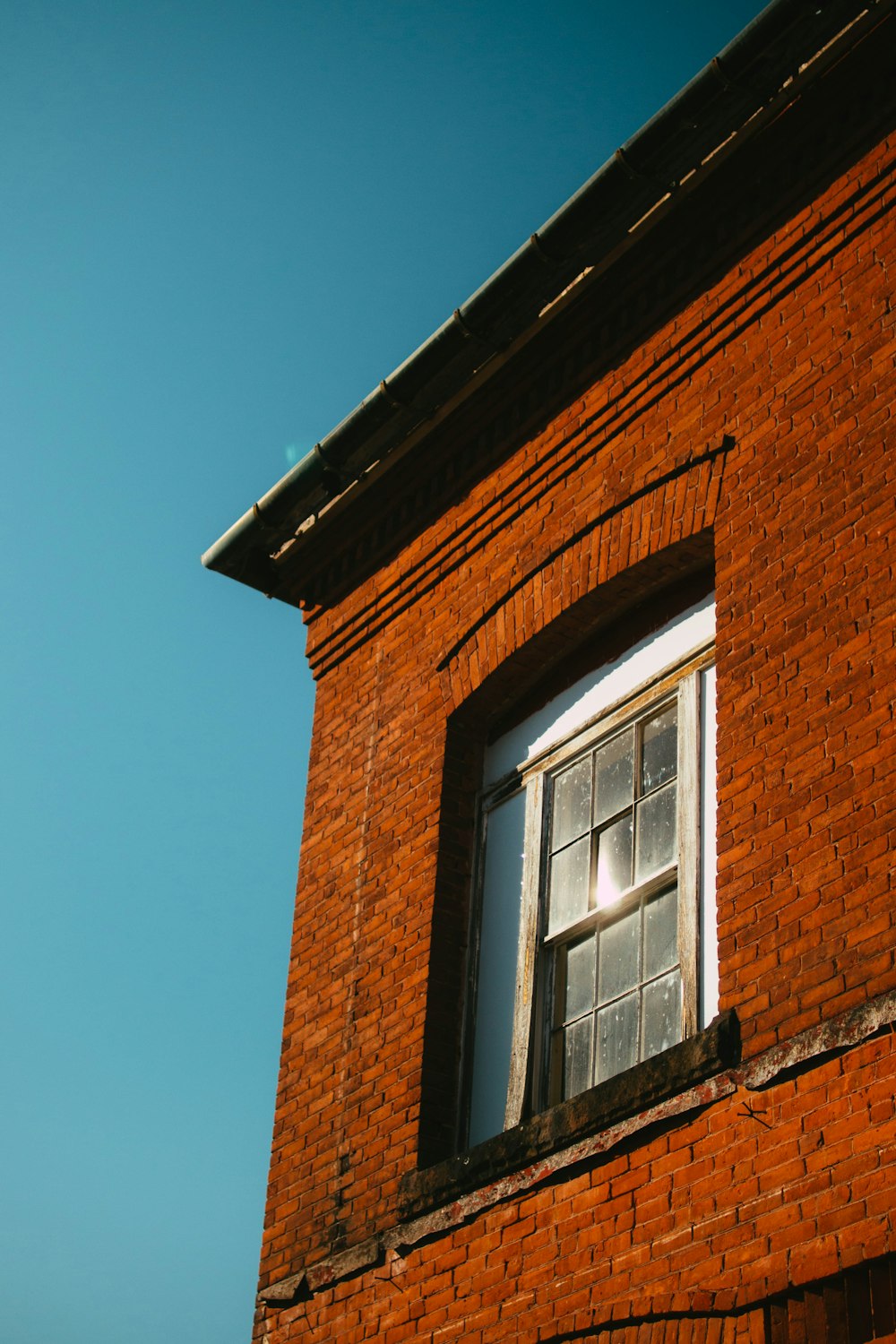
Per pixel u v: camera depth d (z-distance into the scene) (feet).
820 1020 19.99
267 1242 27.61
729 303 27.30
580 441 29.40
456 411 32.12
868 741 21.25
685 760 25.48
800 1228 18.95
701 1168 20.59
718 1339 19.33
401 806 30.01
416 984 27.48
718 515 25.63
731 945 21.74
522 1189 23.15
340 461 33.71
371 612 33.42
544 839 27.86
